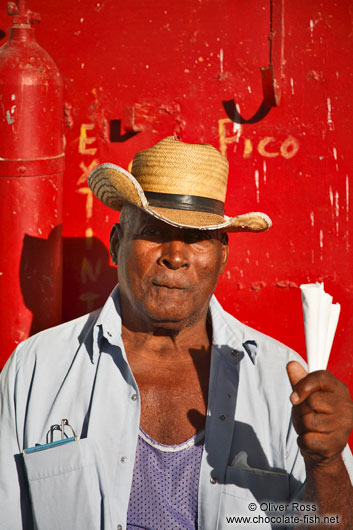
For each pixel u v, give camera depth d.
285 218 2.57
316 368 1.69
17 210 2.38
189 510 1.99
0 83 2.31
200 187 2.07
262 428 2.08
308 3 2.47
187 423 2.07
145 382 2.13
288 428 2.08
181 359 2.17
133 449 2.02
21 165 2.35
